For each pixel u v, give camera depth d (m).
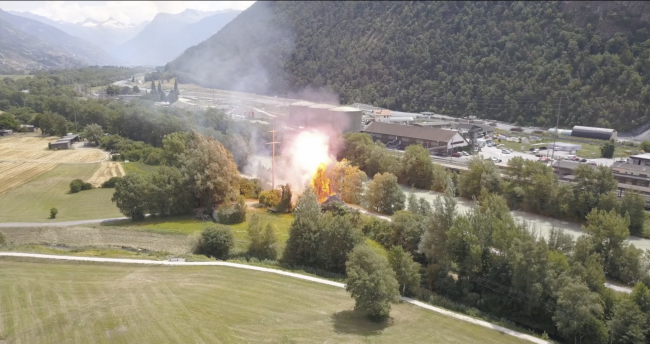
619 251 74.19
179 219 99.56
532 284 64.12
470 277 71.25
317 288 70.00
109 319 57.22
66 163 152.88
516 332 61.28
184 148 122.69
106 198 117.50
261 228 83.88
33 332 54.12
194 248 84.94
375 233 89.31
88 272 72.75
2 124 199.75
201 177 101.31
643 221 95.25
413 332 58.62
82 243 88.81
